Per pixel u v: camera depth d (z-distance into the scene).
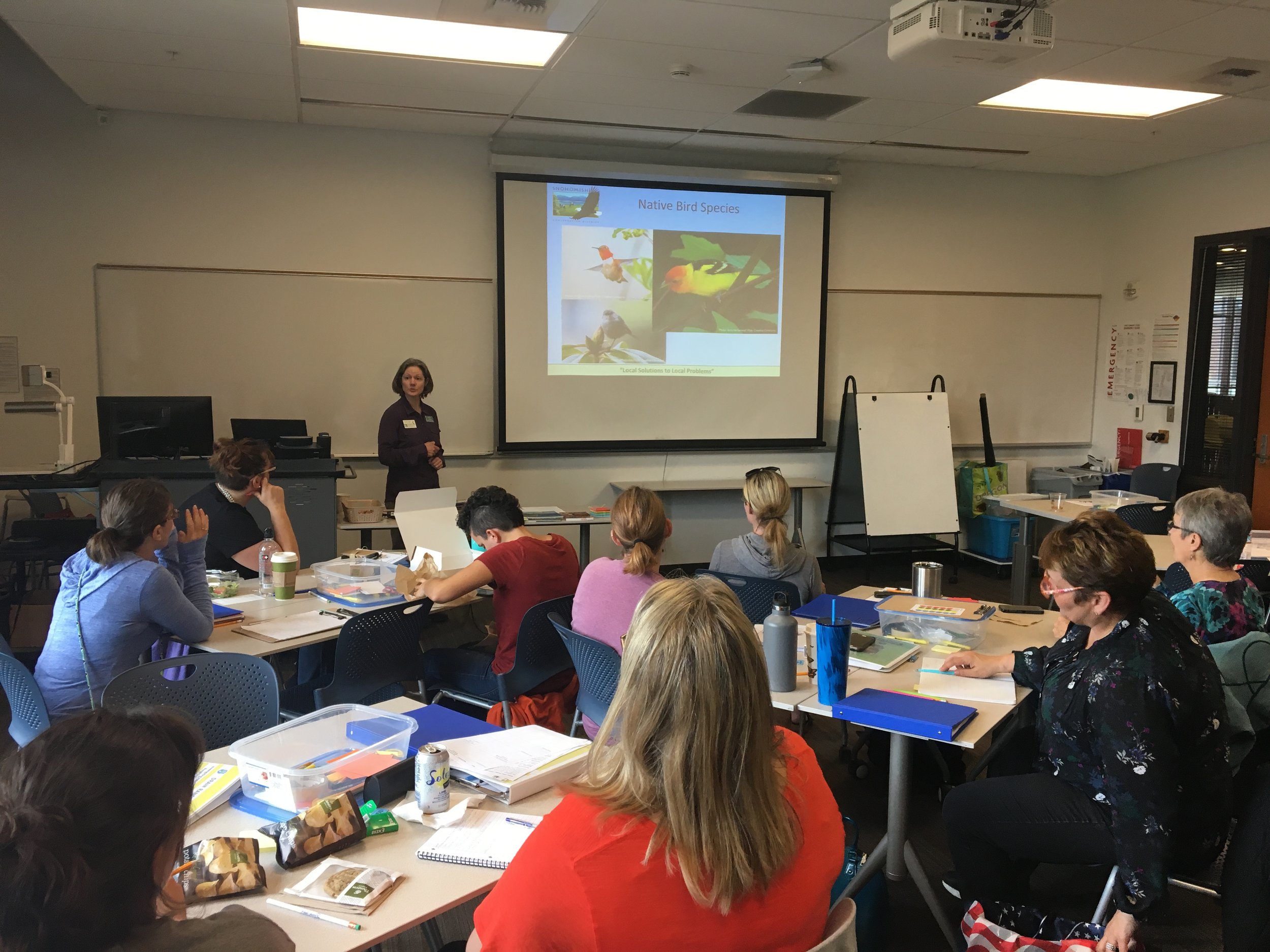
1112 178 7.13
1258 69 4.43
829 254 6.57
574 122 5.47
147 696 2.07
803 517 6.79
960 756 3.06
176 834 0.88
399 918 1.24
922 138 5.89
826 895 1.08
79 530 4.62
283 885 1.32
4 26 4.90
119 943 0.83
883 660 2.38
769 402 6.55
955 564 6.66
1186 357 6.53
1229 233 6.19
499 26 3.88
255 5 3.63
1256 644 2.17
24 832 0.77
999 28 3.40
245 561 3.24
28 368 5.19
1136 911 1.73
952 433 7.05
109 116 5.15
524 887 0.96
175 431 4.59
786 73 4.53
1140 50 4.17
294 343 5.59
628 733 1.01
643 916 0.94
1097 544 1.84
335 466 4.70
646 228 6.14
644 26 3.88
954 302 6.93
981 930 1.96
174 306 5.37
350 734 1.78
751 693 1.00
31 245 5.13
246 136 5.40
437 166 5.75
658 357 6.27
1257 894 1.70
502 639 2.93
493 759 1.67
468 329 5.92
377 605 2.98
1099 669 1.84
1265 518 6.27
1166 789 1.72
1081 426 7.38
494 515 3.03
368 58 4.29
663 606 1.03
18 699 2.32
